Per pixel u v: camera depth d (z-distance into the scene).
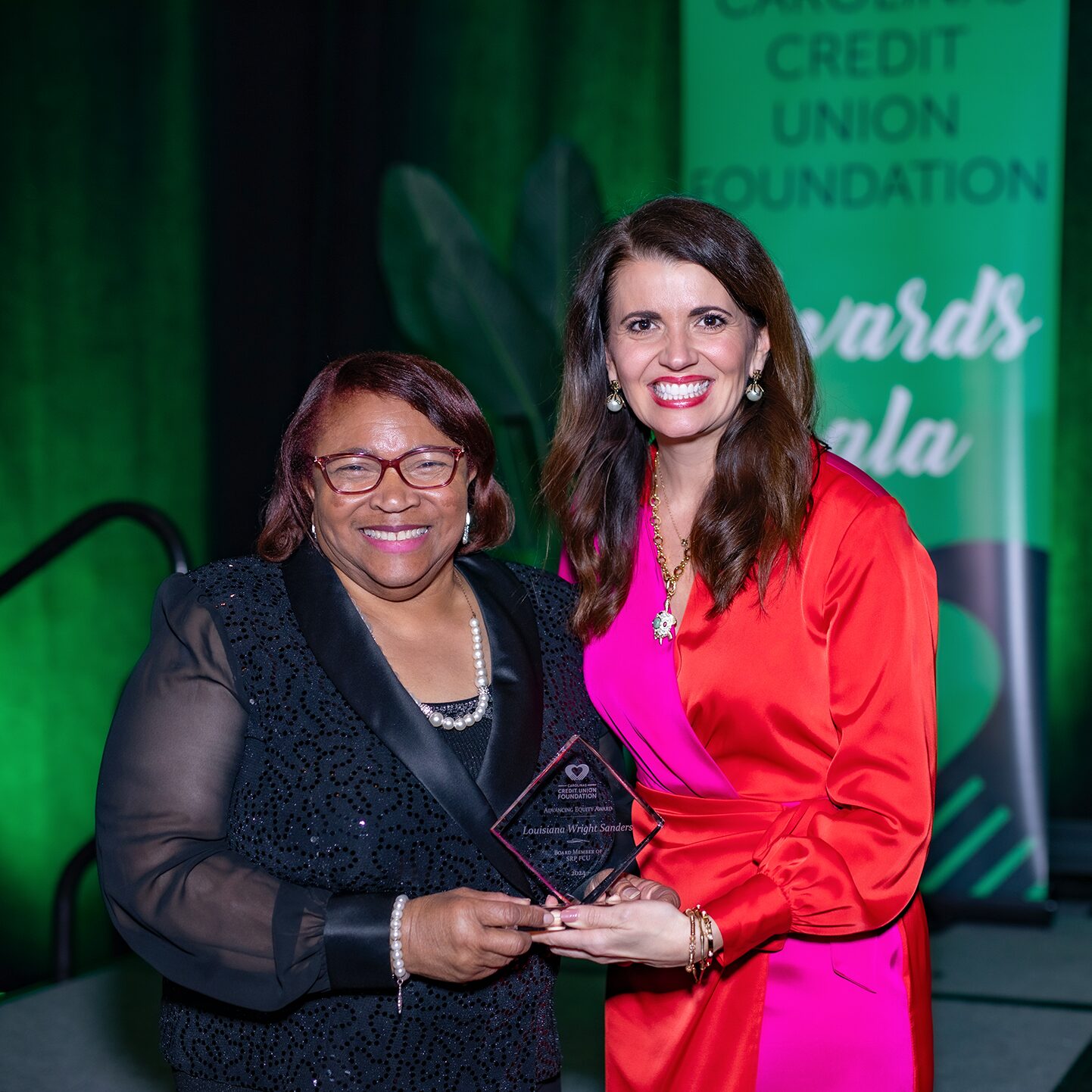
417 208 4.71
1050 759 5.12
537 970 1.71
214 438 5.73
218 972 1.51
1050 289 4.39
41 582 5.80
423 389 1.68
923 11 4.43
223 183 5.64
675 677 1.90
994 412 4.43
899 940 1.86
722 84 4.59
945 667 4.51
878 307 4.50
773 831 1.82
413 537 1.65
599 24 5.38
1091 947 4.33
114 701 5.81
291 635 1.62
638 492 2.04
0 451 5.84
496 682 1.71
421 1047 1.59
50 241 5.75
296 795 1.56
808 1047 1.84
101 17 5.64
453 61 5.49
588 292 1.98
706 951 1.68
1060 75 4.36
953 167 4.44
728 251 1.83
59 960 3.96
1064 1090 3.15
